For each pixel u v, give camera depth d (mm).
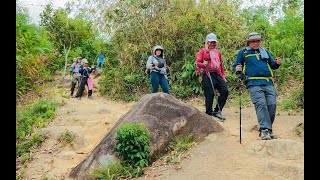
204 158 4824
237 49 11203
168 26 11445
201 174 4410
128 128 4762
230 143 5227
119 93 11539
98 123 7477
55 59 15977
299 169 4102
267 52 5539
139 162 4680
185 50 11172
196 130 5395
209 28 11375
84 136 6488
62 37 18922
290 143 4691
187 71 10406
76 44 19375
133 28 12008
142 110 5375
